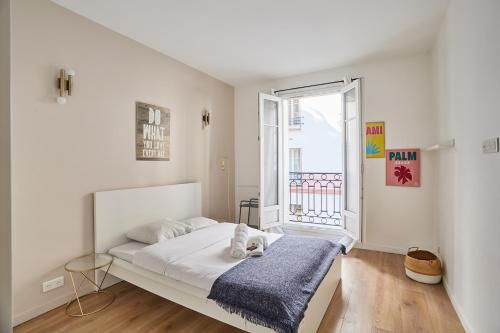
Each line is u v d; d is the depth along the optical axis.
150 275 2.12
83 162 2.41
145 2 2.26
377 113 3.54
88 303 2.30
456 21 2.14
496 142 1.43
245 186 4.55
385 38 2.95
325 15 2.50
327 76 3.89
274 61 3.56
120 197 2.66
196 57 3.41
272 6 2.35
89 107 2.46
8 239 1.30
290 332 1.39
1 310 1.31
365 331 1.91
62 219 2.26
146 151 3.03
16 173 1.98
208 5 2.33
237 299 1.61
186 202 3.46
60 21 2.26
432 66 3.15
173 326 1.98
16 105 1.98
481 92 1.65
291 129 7.16
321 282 1.93
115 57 2.71
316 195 6.05
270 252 2.26
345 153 3.75
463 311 2.00
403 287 2.58
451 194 2.37
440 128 2.78
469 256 1.89
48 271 2.16
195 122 3.78
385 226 3.52
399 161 3.41
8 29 1.28
